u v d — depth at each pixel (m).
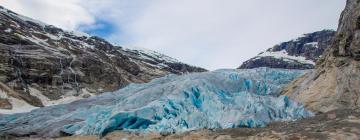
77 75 128.75
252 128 44.78
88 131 51.97
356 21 51.22
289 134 38.81
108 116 53.25
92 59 141.25
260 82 62.69
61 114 66.19
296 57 191.00
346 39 52.59
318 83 53.66
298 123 43.75
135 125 51.31
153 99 58.91
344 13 56.25
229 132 43.44
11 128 60.81
